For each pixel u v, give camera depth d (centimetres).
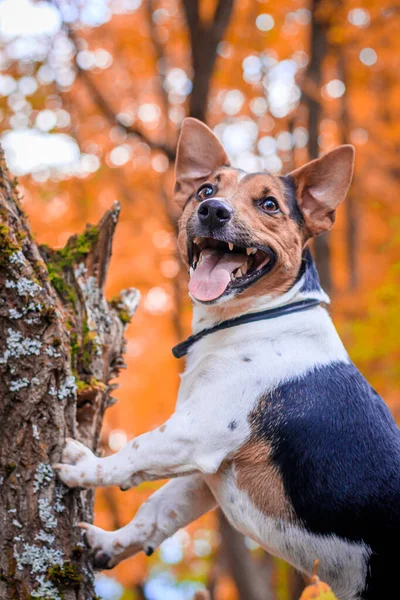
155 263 900
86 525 359
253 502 365
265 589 907
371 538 358
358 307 885
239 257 395
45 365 335
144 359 914
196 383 372
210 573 992
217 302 376
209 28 807
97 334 393
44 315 334
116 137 904
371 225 1034
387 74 985
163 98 949
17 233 340
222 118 988
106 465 344
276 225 399
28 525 331
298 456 358
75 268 395
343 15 870
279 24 923
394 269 869
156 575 1055
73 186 879
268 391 364
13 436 333
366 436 365
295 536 362
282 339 381
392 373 844
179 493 396
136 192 912
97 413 384
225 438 357
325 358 381
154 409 934
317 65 887
